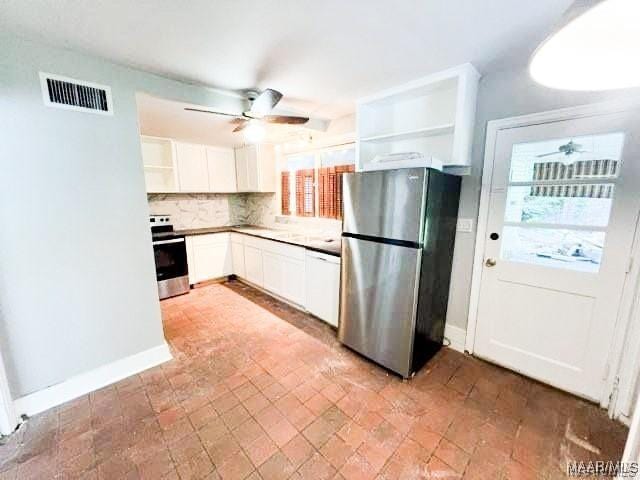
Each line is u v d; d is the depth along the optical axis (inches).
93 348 75.2
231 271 169.6
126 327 80.3
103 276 75.1
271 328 109.3
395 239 75.7
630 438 40.5
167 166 148.6
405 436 60.3
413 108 94.3
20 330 64.6
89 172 70.3
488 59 70.4
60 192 66.9
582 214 68.4
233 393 73.7
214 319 117.1
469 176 85.9
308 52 66.6
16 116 60.1
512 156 77.4
